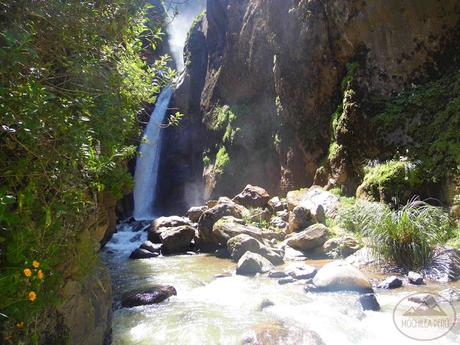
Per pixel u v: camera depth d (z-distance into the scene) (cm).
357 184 977
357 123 999
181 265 802
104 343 398
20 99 192
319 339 396
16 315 198
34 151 207
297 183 1209
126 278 708
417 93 927
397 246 639
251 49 1445
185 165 1809
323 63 1118
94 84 278
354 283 540
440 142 812
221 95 1645
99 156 293
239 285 614
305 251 797
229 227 892
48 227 220
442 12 925
